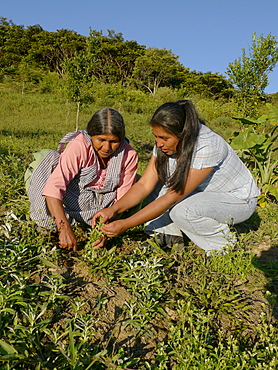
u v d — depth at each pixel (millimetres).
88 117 19359
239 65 10227
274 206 4316
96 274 2326
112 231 2328
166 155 2484
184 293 2234
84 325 1730
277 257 2984
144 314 1935
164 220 2797
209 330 1976
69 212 2701
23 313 1823
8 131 9875
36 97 26375
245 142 4723
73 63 12547
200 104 31578
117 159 2594
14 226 2732
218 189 2709
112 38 63875
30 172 2967
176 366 1679
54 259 2340
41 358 1610
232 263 2607
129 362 1603
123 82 62594
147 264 2293
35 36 63344
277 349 1748
